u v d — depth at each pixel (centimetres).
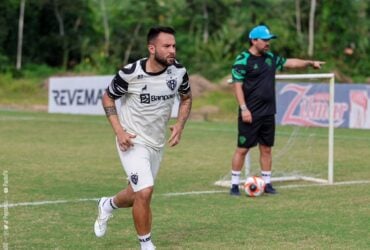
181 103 1271
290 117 4391
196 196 1903
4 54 10312
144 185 1198
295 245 1312
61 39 10331
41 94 8288
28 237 1368
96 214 1614
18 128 4166
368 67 8788
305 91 4328
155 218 1573
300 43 8869
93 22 10700
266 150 1950
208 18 10006
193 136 3847
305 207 1731
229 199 1856
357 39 9044
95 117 5231
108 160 2700
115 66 9769
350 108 4569
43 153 2903
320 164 2689
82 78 5609
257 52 1889
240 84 1889
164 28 1190
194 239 1362
